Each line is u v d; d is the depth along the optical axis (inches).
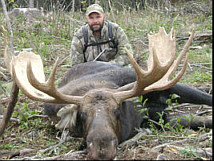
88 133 136.2
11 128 201.6
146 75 152.8
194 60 332.2
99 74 194.1
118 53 271.6
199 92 209.9
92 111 146.5
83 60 275.4
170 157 146.3
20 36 418.0
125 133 167.9
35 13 541.0
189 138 168.1
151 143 165.3
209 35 394.9
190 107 235.1
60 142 173.0
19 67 177.0
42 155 159.9
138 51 353.4
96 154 128.6
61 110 158.2
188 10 560.1
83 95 169.8
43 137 188.2
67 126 157.1
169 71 171.8
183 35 415.2
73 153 155.3
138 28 458.6
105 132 132.3
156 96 200.4
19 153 164.4
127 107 173.9
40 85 151.9
